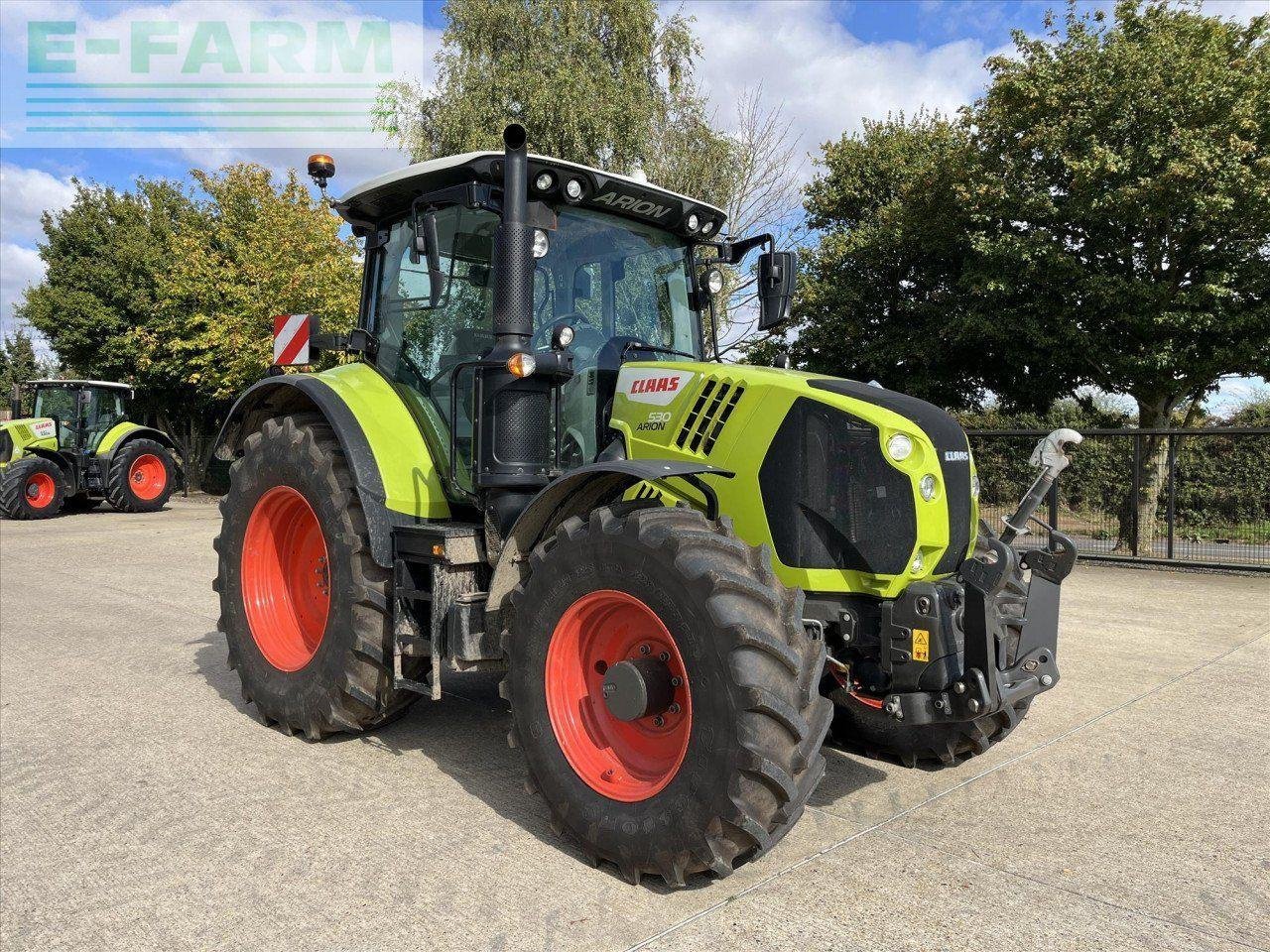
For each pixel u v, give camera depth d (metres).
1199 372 11.79
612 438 3.52
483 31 16.64
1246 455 8.49
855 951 2.24
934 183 13.48
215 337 16.25
